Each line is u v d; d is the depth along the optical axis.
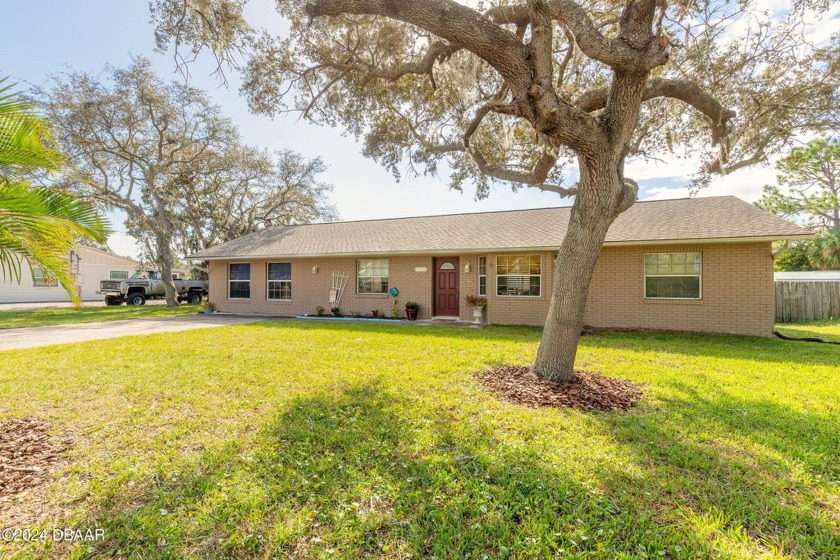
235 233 25.27
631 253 10.55
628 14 4.40
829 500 2.55
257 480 2.75
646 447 3.25
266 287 15.55
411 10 4.31
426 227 14.84
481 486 2.67
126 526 2.28
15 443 3.30
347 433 3.53
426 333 9.69
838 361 6.45
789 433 3.53
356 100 8.95
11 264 3.46
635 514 2.38
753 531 2.26
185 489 2.64
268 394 4.65
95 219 3.56
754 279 9.38
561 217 13.21
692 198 12.16
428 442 3.34
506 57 4.24
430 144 10.10
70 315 15.39
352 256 14.02
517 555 2.07
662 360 6.54
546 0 4.23
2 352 7.14
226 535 2.21
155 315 15.26
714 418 3.89
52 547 2.11
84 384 5.02
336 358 6.61
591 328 10.57
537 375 5.30
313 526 2.29
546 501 2.50
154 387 4.90
